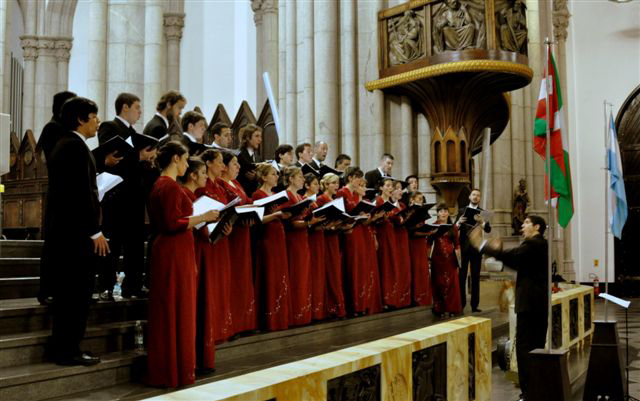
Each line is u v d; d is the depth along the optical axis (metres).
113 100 11.41
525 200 16.55
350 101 11.80
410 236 9.29
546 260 6.57
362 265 8.06
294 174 7.11
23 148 12.12
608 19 20.89
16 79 24.22
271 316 6.59
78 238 4.76
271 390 3.17
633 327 13.15
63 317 4.73
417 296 9.30
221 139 6.88
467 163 11.02
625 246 20.53
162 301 4.94
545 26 17.25
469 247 10.42
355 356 3.94
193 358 4.99
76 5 22.00
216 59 20.81
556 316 9.15
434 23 10.59
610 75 20.80
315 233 7.36
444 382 4.99
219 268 5.74
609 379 6.66
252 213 5.86
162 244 5.01
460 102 10.84
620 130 20.66
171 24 20.72
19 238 11.93
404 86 11.15
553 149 7.04
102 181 5.29
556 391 5.07
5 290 5.97
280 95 12.95
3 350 4.64
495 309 11.20
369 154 11.72
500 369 8.48
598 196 20.80
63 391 4.59
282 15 12.95
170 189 5.03
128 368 5.09
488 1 10.12
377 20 11.56
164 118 6.54
